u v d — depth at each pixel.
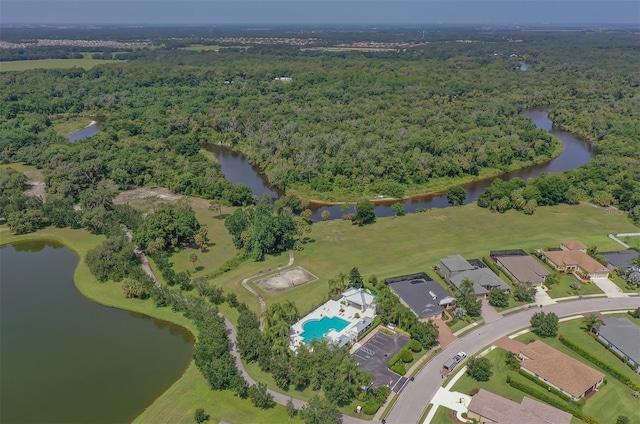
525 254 144.38
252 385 93.38
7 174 199.75
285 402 89.50
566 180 194.75
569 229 163.38
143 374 100.12
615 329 106.06
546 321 107.50
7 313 122.12
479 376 93.69
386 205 195.25
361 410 87.00
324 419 79.94
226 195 188.50
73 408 90.44
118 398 93.12
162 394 93.62
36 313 122.25
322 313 117.38
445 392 91.38
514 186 188.38
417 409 87.38
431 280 131.75
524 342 106.06
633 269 131.12
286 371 93.62
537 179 193.50
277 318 109.94
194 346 105.31
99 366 102.56
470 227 167.00
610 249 148.12
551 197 185.38
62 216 168.75
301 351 97.06
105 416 88.50
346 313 117.25
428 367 98.50
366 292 124.06
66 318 120.19
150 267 142.00
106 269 136.00
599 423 82.69
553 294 125.19
